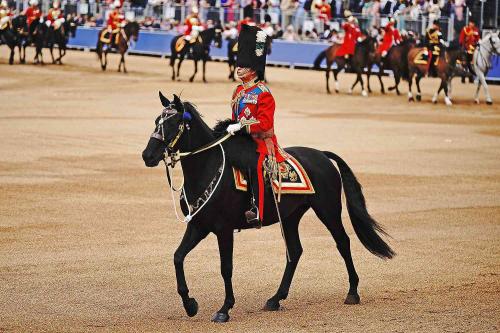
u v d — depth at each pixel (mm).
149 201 25016
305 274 18156
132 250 19703
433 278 17938
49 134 37719
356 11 72188
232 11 76938
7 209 23547
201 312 15336
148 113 46219
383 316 14992
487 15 66188
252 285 17219
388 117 48000
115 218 22828
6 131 38375
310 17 75188
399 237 21719
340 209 16250
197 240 15047
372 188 27938
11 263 18391
